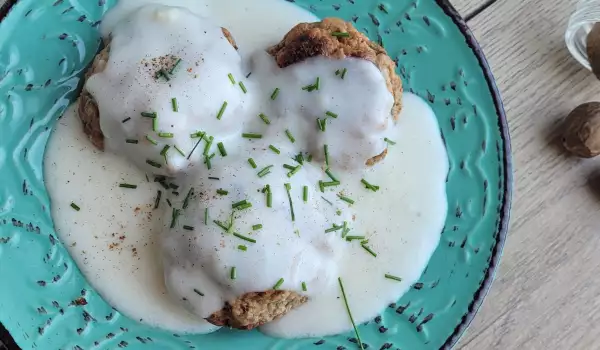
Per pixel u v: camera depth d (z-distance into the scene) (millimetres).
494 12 424
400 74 385
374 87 352
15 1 347
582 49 425
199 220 334
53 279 342
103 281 347
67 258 346
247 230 332
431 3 383
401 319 365
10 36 347
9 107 346
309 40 354
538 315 408
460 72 383
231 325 349
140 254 351
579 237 416
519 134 419
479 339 403
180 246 337
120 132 339
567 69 425
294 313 359
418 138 380
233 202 334
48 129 351
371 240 368
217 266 330
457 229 374
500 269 409
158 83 334
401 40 386
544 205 417
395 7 385
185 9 360
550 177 419
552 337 408
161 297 351
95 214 349
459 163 379
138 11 351
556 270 413
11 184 343
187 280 336
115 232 350
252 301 336
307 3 387
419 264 370
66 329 341
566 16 427
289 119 353
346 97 350
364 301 365
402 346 363
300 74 352
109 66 337
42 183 348
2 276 334
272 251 334
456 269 369
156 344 349
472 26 421
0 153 343
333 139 354
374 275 366
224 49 352
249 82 358
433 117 383
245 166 343
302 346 359
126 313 348
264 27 382
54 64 355
